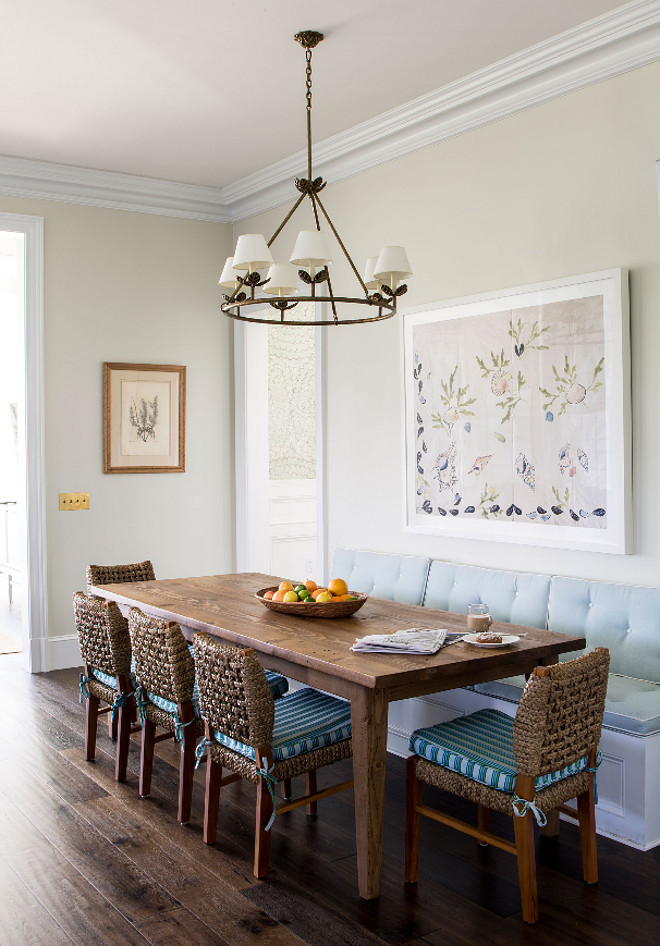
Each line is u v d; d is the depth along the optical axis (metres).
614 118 3.60
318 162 5.05
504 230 4.09
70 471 5.60
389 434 4.79
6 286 8.51
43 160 5.31
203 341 6.13
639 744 2.99
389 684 2.57
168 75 4.05
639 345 3.53
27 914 2.59
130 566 4.74
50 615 5.55
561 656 3.60
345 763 3.94
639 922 2.54
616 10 3.42
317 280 3.13
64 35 3.64
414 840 2.78
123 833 3.15
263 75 4.05
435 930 2.50
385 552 4.83
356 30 3.60
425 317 4.47
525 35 3.66
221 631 3.22
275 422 6.54
